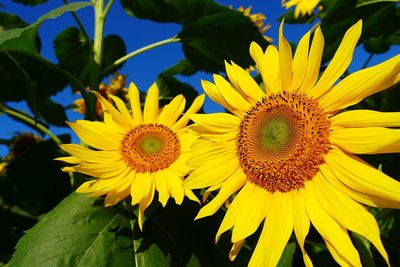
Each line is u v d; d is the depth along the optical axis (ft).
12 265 1.45
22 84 2.50
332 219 1.11
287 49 1.24
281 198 1.21
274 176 1.22
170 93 2.52
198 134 1.39
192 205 1.61
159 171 1.60
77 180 1.86
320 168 1.18
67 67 2.57
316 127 1.20
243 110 1.38
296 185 1.20
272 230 1.17
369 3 1.80
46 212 2.41
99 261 1.43
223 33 2.21
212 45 2.28
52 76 2.50
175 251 1.49
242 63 2.29
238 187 1.30
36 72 2.44
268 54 1.35
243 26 2.15
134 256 1.47
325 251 1.50
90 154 1.60
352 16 1.82
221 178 1.33
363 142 1.10
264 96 1.35
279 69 1.32
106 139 1.68
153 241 1.50
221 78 1.40
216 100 1.40
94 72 2.29
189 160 1.36
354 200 1.11
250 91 1.37
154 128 1.70
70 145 1.57
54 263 1.42
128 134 1.69
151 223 1.55
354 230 1.05
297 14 2.48
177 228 1.54
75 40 2.66
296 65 1.27
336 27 1.84
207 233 1.55
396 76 1.10
